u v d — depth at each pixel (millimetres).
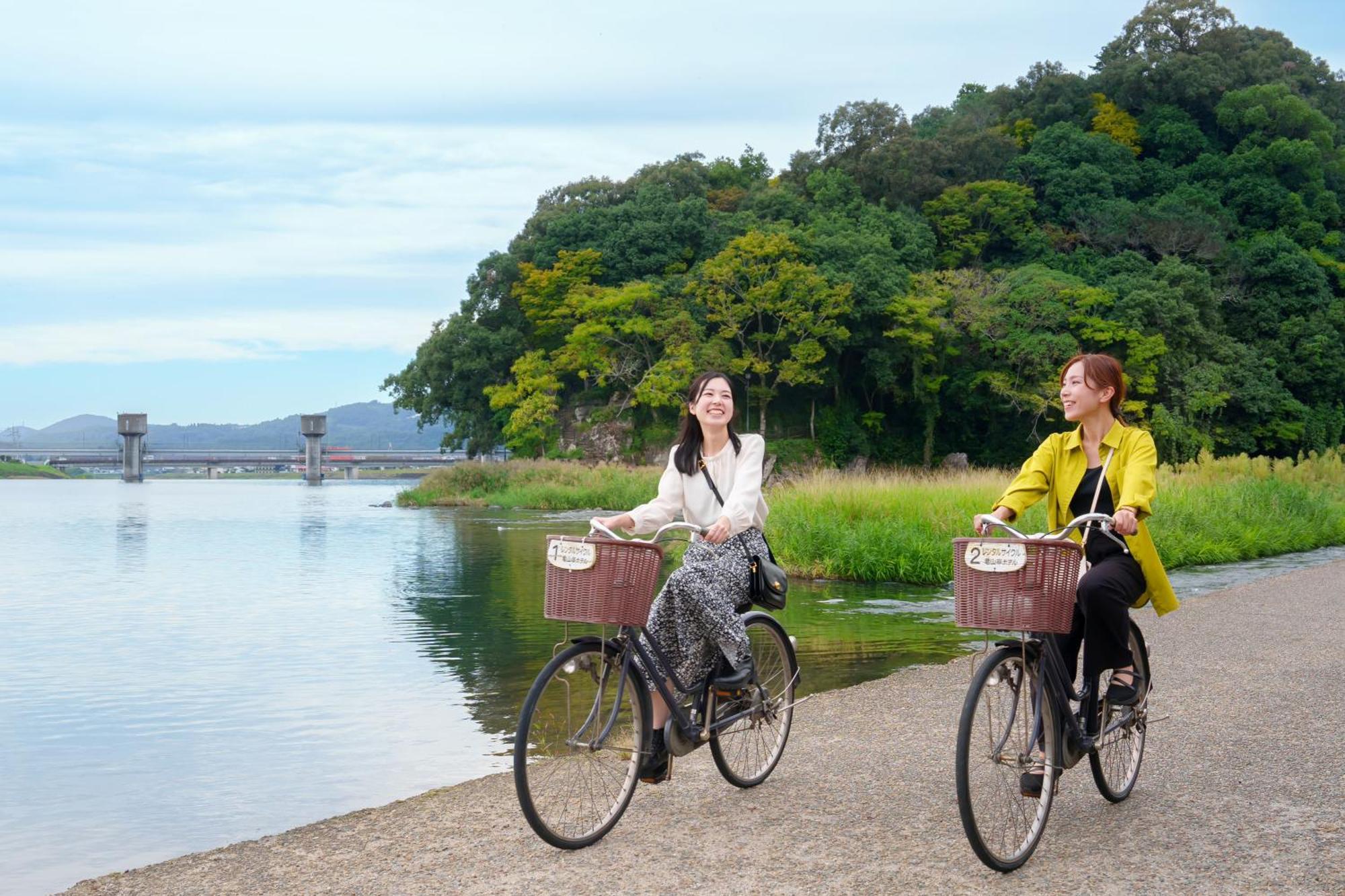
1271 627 9430
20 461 148250
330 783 5930
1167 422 58156
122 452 143375
